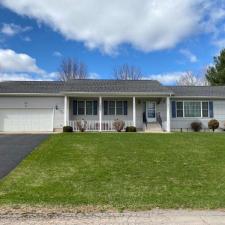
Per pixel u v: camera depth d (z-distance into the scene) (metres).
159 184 9.06
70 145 16.09
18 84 30.91
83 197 7.73
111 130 28.53
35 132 26.92
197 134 22.31
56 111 28.84
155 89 29.05
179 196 7.86
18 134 23.20
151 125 29.44
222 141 17.86
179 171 10.60
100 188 8.61
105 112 29.67
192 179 9.62
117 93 28.11
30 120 28.62
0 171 10.57
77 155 13.37
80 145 16.11
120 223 6.02
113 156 13.16
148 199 7.59
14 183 9.05
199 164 11.70
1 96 28.53
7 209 6.79
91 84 30.69
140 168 10.98
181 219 6.27
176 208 6.96
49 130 28.66
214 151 14.47
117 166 11.30
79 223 6.01
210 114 30.41
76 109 29.48
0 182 9.14
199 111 30.36
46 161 12.20
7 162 12.05
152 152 14.14
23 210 6.73
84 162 12.00
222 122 30.38
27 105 28.67
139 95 28.39
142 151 14.38
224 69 45.84
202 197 7.79
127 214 6.54
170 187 8.75
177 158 12.79
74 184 9.00
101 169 10.84
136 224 5.97
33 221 6.11
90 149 14.88
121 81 32.38
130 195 7.94
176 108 30.19
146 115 30.00
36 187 8.65
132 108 29.89
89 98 29.61
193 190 8.45
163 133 23.56
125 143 16.91
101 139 18.61
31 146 15.96
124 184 9.03
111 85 30.44
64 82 31.98
